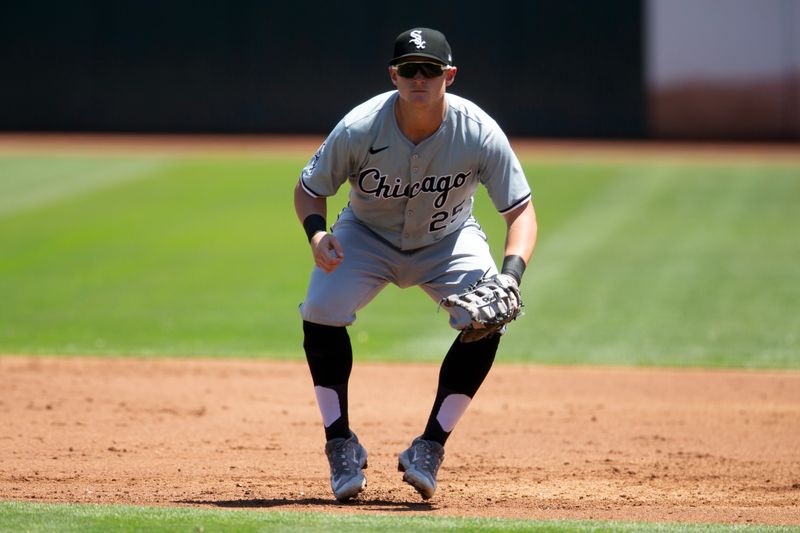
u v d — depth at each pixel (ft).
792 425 81.20
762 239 189.26
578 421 82.58
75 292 148.36
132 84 375.25
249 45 369.91
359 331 127.03
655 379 100.32
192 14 370.53
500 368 105.81
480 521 48.11
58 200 232.12
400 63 47.91
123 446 71.72
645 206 226.17
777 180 257.34
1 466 64.80
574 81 357.20
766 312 134.51
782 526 48.80
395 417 83.61
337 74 367.04
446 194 51.83
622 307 138.51
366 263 53.36
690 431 79.20
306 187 52.26
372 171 51.06
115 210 220.84
